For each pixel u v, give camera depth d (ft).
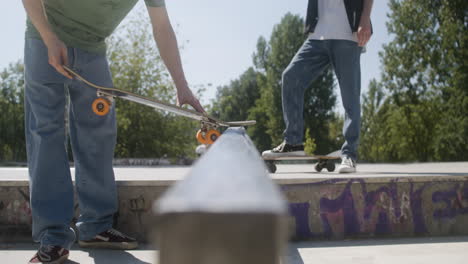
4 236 7.33
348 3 11.57
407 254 6.09
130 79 50.47
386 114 95.55
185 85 7.06
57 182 6.00
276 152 11.91
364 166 16.28
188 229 0.74
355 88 11.71
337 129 132.46
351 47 11.60
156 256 0.76
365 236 7.32
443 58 78.95
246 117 163.12
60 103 6.20
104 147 6.73
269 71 132.05
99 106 5.83
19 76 79.92
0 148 72.64
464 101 74.95
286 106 12.07
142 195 7.36
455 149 77.30
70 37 6.27
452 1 77.77
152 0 6.72
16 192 7.37
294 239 7.20
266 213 0.73
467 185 7.61
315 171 12.48
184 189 0.92
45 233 5.93
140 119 50.42
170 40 7.02
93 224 6.71
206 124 6.25
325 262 5.71
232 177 1.10
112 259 6.12
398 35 85.15
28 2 5.43
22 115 74.84
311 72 12.06
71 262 5.95
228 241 0.73
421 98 84.53
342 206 7.32
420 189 7.48
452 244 6.76
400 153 92.07
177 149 51.65
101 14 6.32
